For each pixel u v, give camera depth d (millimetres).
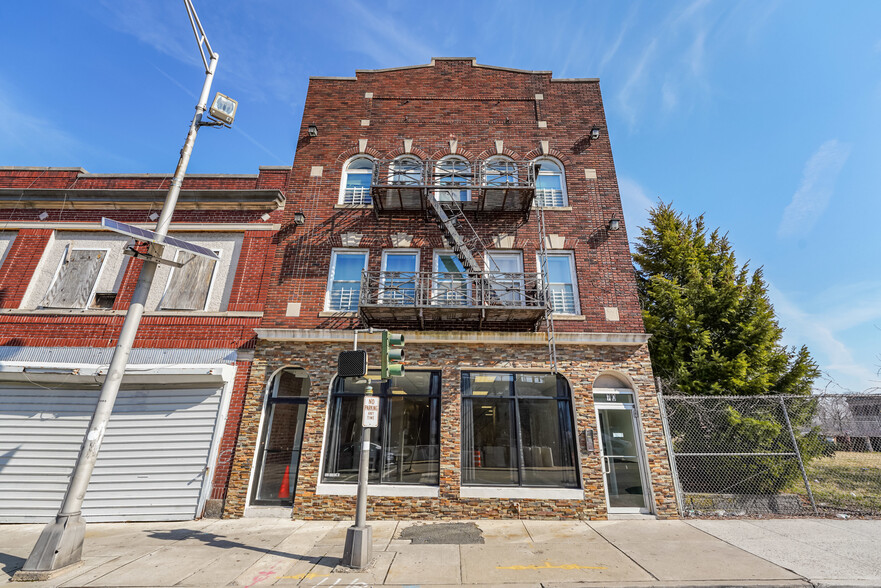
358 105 13797
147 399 10148
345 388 10695
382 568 6410
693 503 9711
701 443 10484
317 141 13312
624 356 10656
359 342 10836
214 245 12016
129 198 12258
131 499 9484
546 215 12203
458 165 13070
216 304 11359
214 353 10758
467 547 7406
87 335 10898
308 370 10633
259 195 12172
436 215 12070
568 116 13570
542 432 10258
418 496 9609
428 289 11086
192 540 7918
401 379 10703
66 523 6523
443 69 14273
